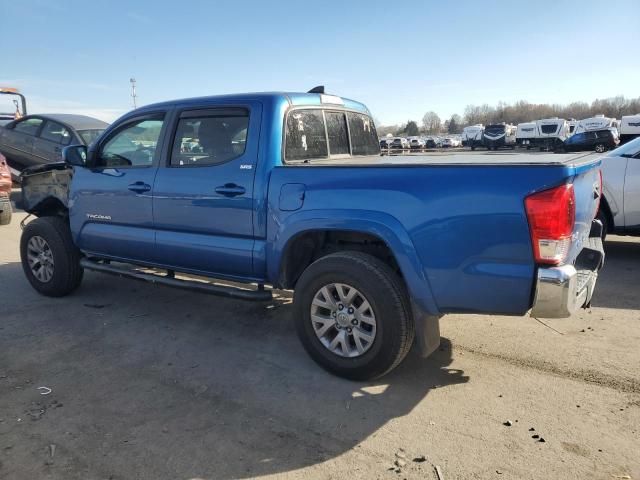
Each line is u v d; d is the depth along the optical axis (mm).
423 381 3631
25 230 5547
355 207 3418
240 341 4398
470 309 3174
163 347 4285
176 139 4418
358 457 2797
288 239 3719
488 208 3000
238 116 4059
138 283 6094
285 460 2783
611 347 4098
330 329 3686
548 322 4648
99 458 2809
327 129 4609
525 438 2930
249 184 3906
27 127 12109
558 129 38562
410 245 3232
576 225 3119
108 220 4926
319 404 3350
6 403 3389
